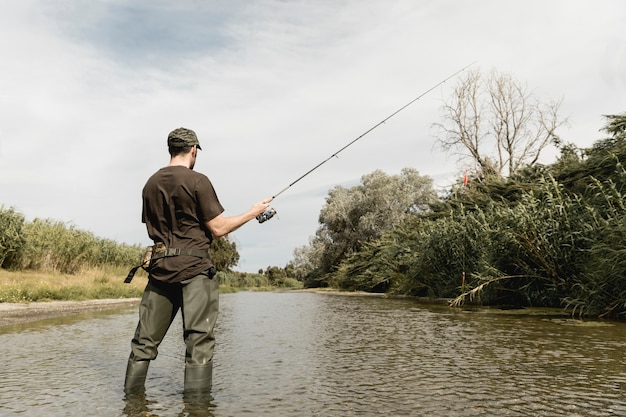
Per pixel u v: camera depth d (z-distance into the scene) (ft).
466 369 9.80
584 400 7.20
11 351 12.51
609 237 20.59
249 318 23.48
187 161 9.08
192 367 7.89
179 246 8.28
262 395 7.77
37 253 48.52
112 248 68.33
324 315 24.76
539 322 19.06
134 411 6.75
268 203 9.53
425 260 41.42
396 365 10.40
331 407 6.98
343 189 135.95
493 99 80.69
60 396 7.66
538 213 26.22
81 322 20.93
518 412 6.63
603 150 31.53
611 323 18.43
